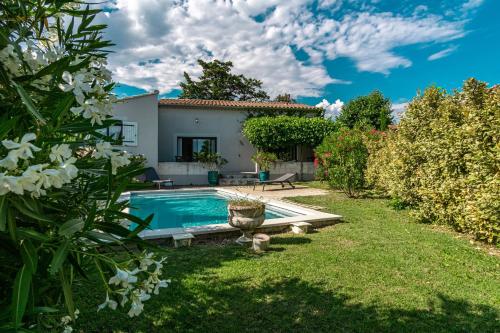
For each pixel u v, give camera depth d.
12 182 0.86
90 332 2.87
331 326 2.99
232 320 3.09
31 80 1.22
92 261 1.42
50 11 1.50
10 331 1.06
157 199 13.38
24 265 1.07
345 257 4.88
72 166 1.01
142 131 15.77
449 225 6.79
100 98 1.39
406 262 4.64
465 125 6.10
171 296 3.57
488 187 5.36
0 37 1.23
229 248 5.46
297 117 18.55
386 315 3.17
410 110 8.56
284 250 5.31
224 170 18.91
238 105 18.73
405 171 8.30
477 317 3.12
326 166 12.39
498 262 4.63
